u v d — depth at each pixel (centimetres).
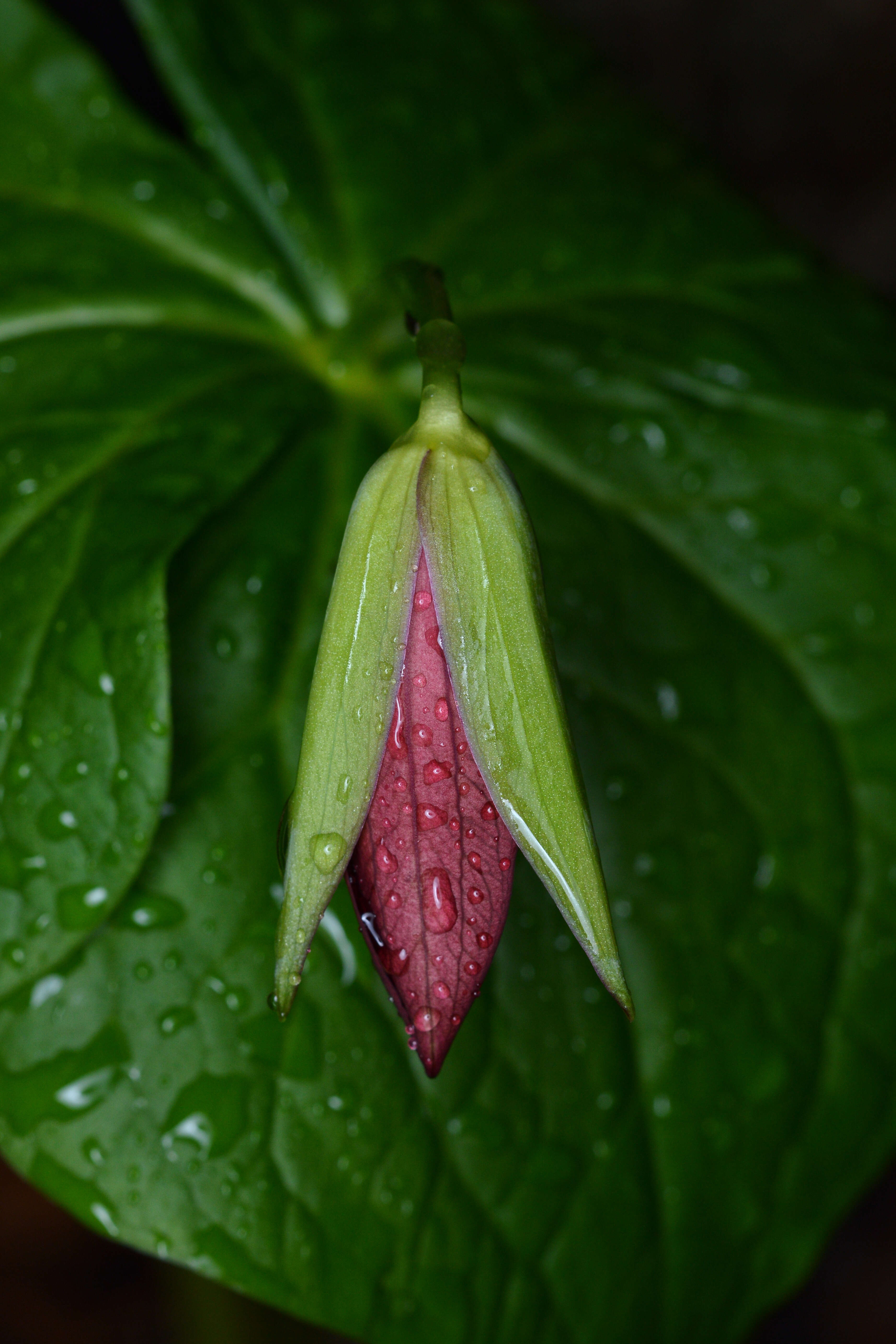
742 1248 25
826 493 27
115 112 27
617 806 25
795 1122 25
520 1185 24
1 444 24
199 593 25
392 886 20
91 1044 23
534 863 20
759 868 26
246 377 26
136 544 24
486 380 27
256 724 24
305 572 25
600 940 20
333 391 26
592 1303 24
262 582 25
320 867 20
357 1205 23
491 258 28
